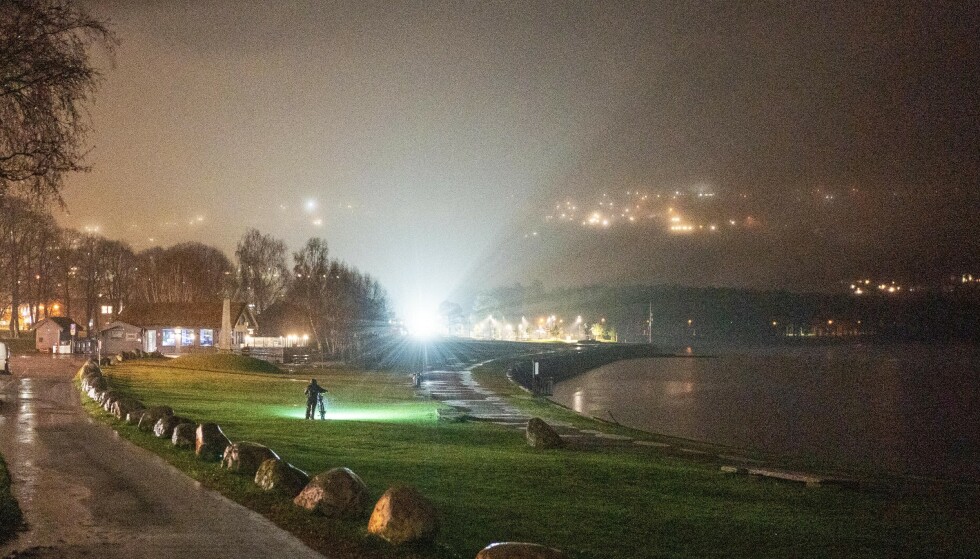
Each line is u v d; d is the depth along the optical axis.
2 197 20.69
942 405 90.44
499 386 73.00
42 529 12.53
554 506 16.98
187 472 17.22
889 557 14.70
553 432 30.19
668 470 24.12
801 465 33.47
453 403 54.41
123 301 140.25
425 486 18.53
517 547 9.71
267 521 13.16
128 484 15.95
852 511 19.83
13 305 114.31
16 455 19.50
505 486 19.23
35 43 18.67
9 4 18.52
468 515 15.31
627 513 16.75
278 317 125.31
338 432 30.28
